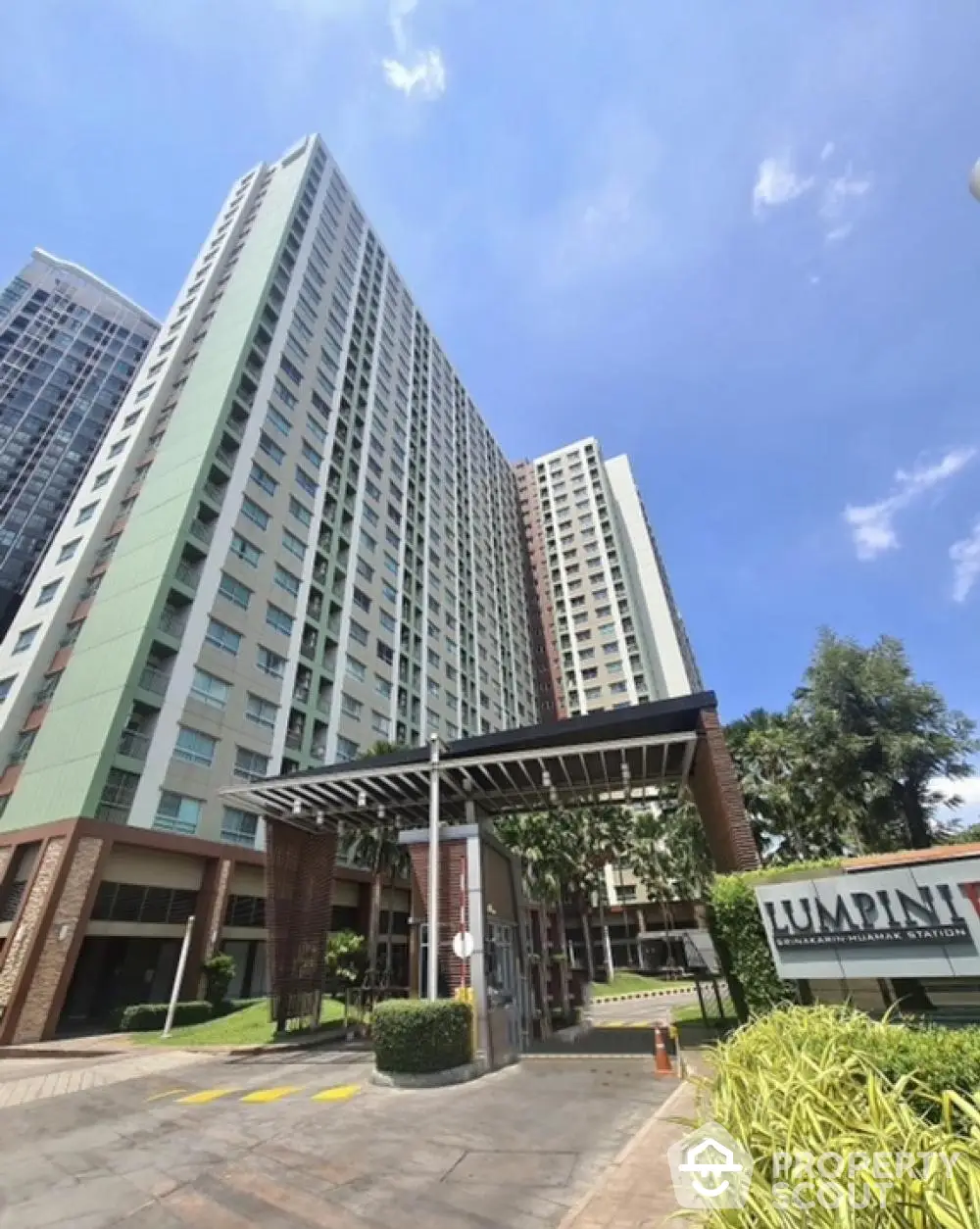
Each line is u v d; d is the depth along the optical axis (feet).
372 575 149.38
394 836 95.81
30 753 81.61
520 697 228.43
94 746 76.23
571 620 266.77
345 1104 26.96
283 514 121.39
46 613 96.58
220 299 143.23
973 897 24.43
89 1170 19.22
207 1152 20.65
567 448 322.14
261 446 120.67
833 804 78.18
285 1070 38.09
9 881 70.44
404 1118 23.98
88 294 246.27
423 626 167.22
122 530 103.35
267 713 102.83
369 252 206.28
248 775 95.25
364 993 64.18
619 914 194.08
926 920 25.13
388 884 117.39
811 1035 11.26
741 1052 11.44
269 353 133.39
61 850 68.28
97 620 91.66
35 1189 17.66
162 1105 29.68
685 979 153.38
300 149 190.29
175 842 78.79
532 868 102.37
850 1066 8.88
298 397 138.00
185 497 100.17
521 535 300.61
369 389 175.42
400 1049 31.14
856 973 26.03
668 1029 53.06
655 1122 21.25
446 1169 17.63
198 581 97.04
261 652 105.29
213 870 82.94
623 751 46.16
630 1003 104.99
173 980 78.89
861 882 27.14
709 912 35.83
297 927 54.03
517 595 263.08
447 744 46.98
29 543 184.75
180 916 78.84
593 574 274.57
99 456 123.34
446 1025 32.27
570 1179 16.28
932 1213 5.33
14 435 201.05
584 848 125.39
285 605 114.62
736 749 85.71
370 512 157.69
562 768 48.85
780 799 79.00
